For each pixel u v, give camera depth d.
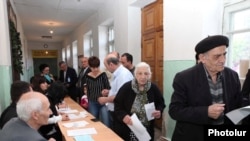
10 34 3.90
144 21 4.05
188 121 1.17
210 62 1.11
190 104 1.22
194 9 2.62
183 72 1.29
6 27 3.15
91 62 2.99
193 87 1.22
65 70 5.16
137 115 1.88
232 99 1.22
